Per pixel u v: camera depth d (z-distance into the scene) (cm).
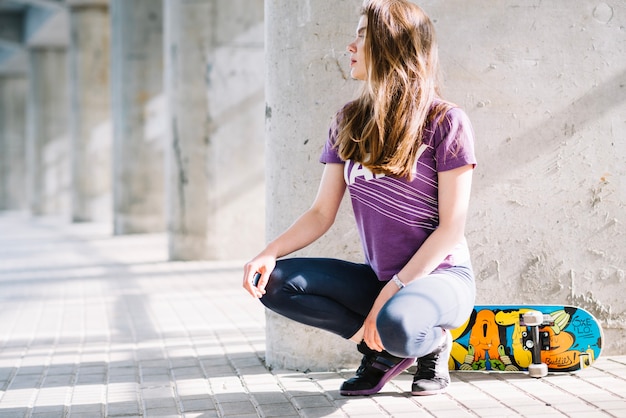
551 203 436
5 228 2195
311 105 428
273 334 445
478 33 432
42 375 452
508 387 383
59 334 583
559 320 406
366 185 338
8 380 440
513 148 434
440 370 377
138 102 1678
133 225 1694
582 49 434
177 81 1112
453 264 339
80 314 679
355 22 425
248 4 1112
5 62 3734
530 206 436
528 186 436
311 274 338
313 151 429
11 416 368
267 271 339
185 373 444
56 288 863
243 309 685
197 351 505
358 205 345
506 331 408
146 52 1678
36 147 3153
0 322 645
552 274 437
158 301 746
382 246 338
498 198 436
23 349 529
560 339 405
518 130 434
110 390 412
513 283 438
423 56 331
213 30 1105
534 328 400
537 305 412
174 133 1115
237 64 1109
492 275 437
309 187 430
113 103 1719
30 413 372
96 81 2272
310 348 433
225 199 1105
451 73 432
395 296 317
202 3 1105
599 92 434
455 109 332
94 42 2266
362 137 333
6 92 4141
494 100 434
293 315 341
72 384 428
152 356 495
